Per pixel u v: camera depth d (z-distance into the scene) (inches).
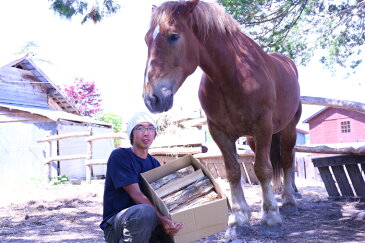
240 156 290.8
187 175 93.0
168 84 100.9
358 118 856.3
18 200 257.6
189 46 108.3
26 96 623.2
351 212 170.1
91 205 228.4
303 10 271.7
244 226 126.6
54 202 242.5
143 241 81.9
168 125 332.8
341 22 286.4
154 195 85.4
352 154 201.6
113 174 87.5
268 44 282.5
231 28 124.3
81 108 1149.1
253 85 119.4
